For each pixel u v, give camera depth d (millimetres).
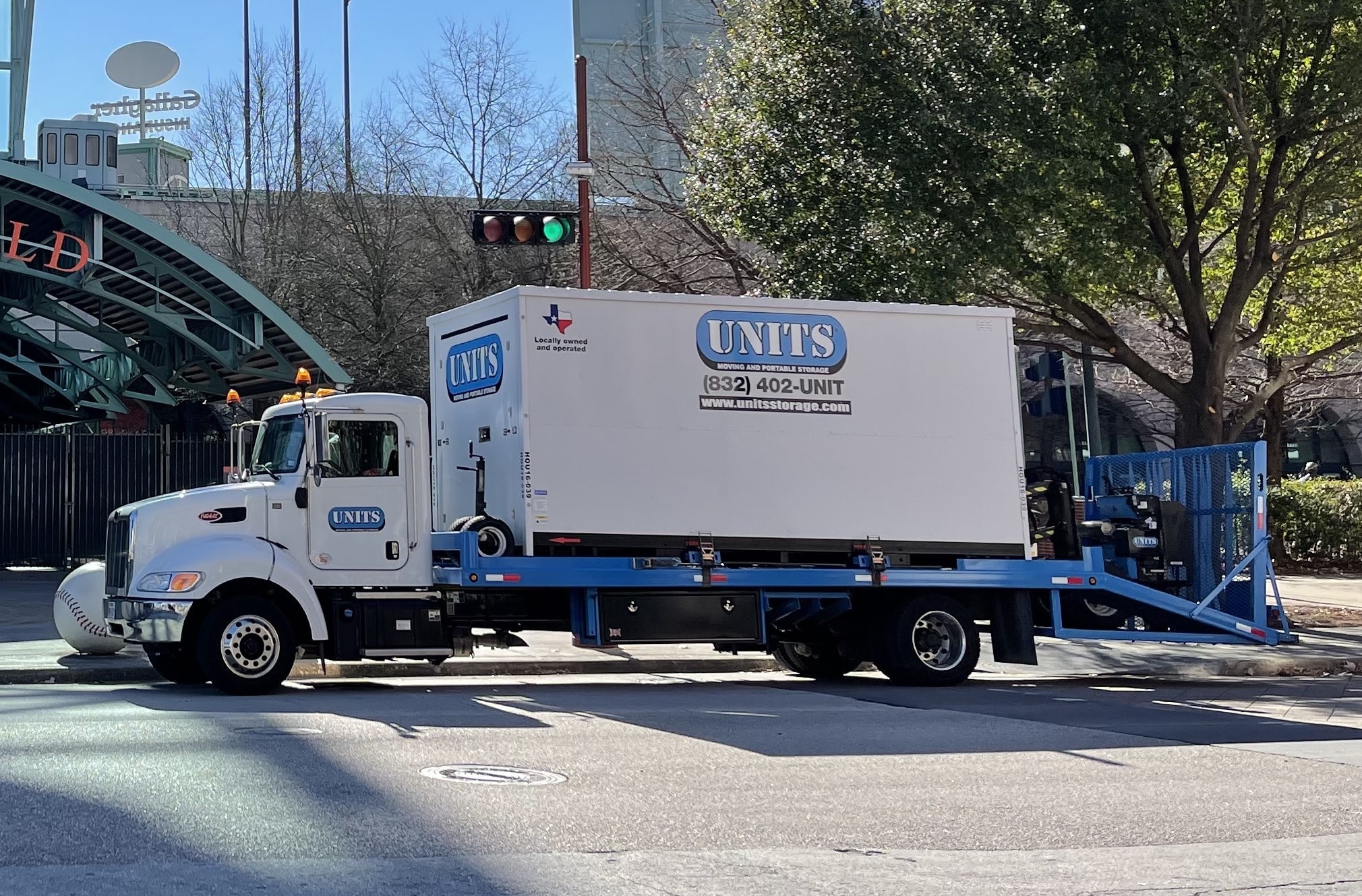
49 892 5734
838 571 15070
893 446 15508
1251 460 16750
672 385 14781
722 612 14852
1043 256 21266
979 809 8203
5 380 37562
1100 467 19125
